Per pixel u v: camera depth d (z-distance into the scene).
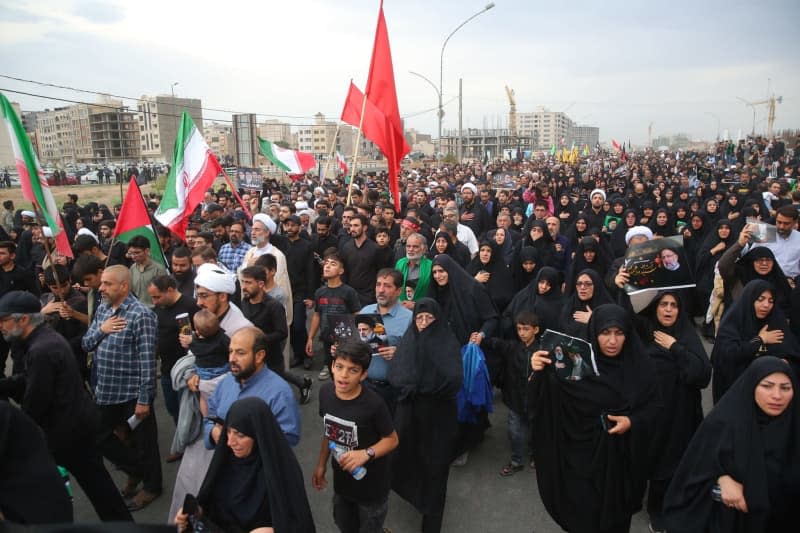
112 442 4.43
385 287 4.62
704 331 8.16
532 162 59.41
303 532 2.78
